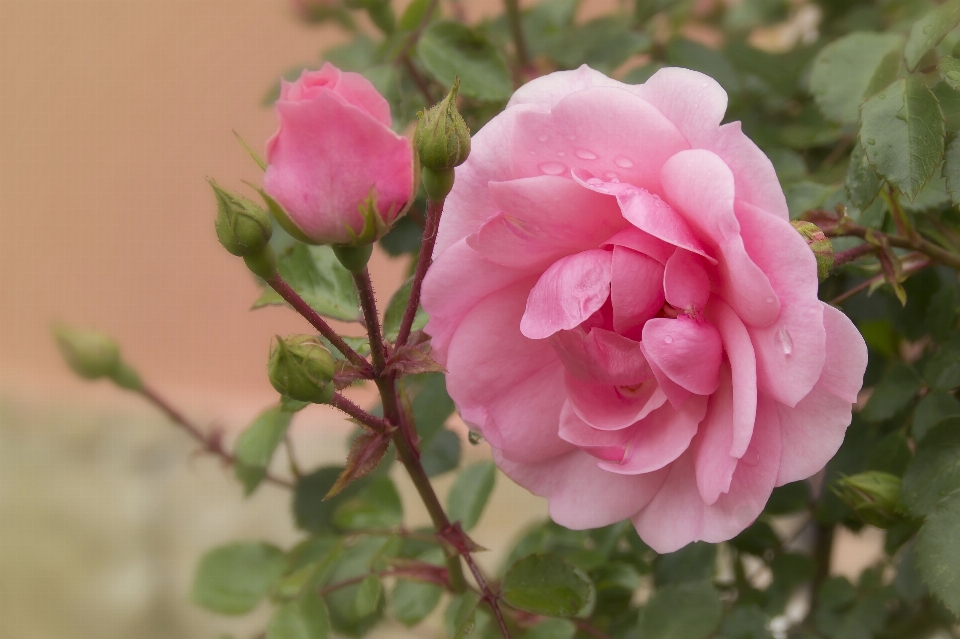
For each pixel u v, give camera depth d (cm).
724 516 46
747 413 44
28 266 171
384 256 58
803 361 43
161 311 166
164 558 131
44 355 167
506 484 125
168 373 164
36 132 169
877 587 58
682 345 44
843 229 50
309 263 51
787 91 62
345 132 42
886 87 49
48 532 135
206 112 162
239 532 130
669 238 44
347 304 50
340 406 46
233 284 165
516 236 46
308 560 56
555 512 48
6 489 142
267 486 133
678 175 44
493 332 47
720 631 55
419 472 48
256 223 44
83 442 148
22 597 129
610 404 47
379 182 43
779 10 76
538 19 67
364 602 52
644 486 47
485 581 49
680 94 45
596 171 45
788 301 43
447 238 47
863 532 59
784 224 43
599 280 45
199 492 137
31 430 151
